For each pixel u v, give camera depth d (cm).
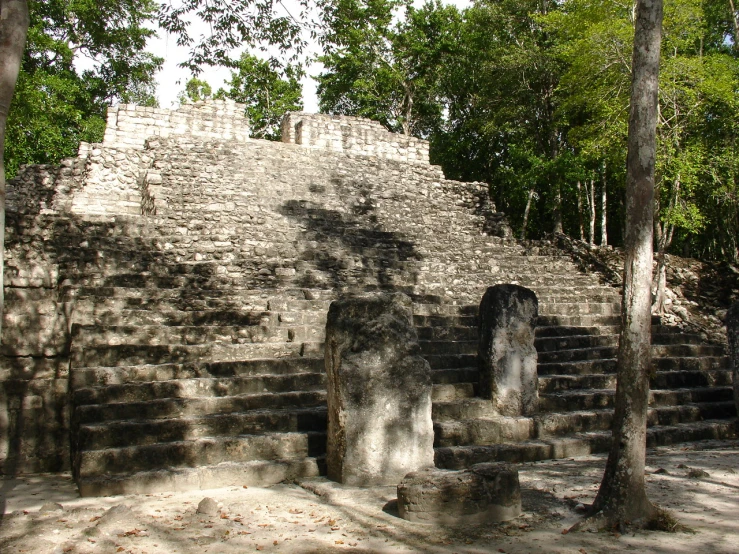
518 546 409
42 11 1282
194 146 1611
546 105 2338
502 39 2469
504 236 1788
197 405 648
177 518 457
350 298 588
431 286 1197
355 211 1592
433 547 406
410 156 1981
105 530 429
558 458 691
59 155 1944
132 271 1007
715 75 1480
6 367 677
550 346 1005
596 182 2367
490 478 463
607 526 440
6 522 444
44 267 751
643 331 450
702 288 1496
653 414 838
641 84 462
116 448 555
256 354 787
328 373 581
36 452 633
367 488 539
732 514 479
